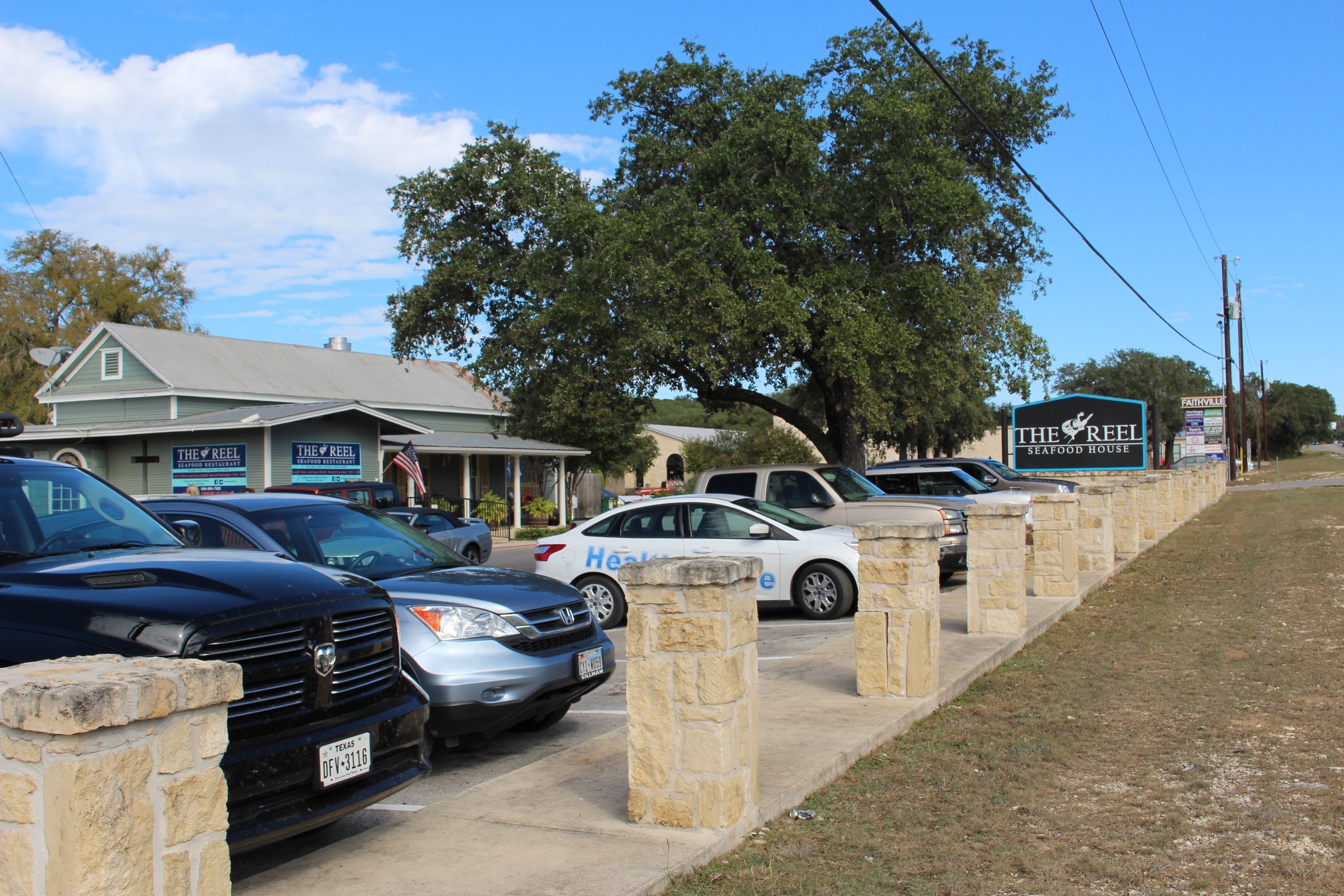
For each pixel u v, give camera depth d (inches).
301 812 169.6
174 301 2215.8
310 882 174.2
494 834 194.2
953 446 1951.3
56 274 2113.7
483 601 261.6
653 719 196.1
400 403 1560.0
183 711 115.1
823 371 912.9
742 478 631.2
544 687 260.5
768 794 211.9
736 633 196.4
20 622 162.2
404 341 939.3
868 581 306.5
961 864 182.7
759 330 764.0
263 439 1036.5
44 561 188.7
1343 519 946.7
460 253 903.1
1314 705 289.0
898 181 783.1
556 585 289.9
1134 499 733.3
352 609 189.2
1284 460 4170.8
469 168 891.4
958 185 796.0
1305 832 193.9
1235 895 167.3
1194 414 1884.8
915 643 300.7
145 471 1119.6
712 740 191.9
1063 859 184.2
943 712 299.7
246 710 165.8
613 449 1695.4
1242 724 272.2
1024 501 765.9
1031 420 1407.5
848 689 317.4
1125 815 207.2
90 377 1365.7
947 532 592.1
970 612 412.5
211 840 117.7
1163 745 255.8
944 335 825.5
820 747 248.5
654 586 195.8
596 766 240.7
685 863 177.8
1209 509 1214.3
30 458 230.8
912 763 247.4
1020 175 950.4
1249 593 521.3
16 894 106.1
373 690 193.9
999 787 226.7
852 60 884.0
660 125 914.7
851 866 182.2
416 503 1382.9
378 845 190.4
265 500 298.4
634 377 843.4
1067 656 380.8
